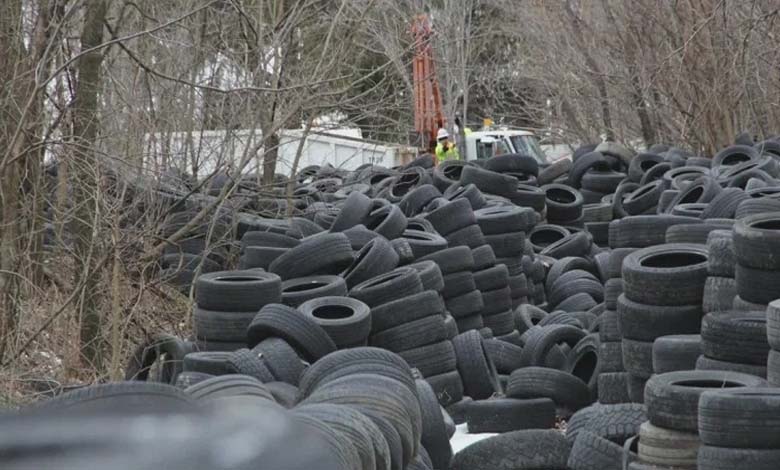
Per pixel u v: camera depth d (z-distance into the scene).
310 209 55.03
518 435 27.80
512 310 46.28
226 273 36.25
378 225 47.00
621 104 103.25
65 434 8.19
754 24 82.81
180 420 8.51
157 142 44.22
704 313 31.17
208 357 31.08
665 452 25.14
